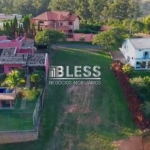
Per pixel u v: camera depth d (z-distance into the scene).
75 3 129.75
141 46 76.38
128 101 60.94
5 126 51.88
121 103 61.91
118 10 126.94
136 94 63.53
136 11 133.00
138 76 73.06
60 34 83.69
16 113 55.25
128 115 58.75
